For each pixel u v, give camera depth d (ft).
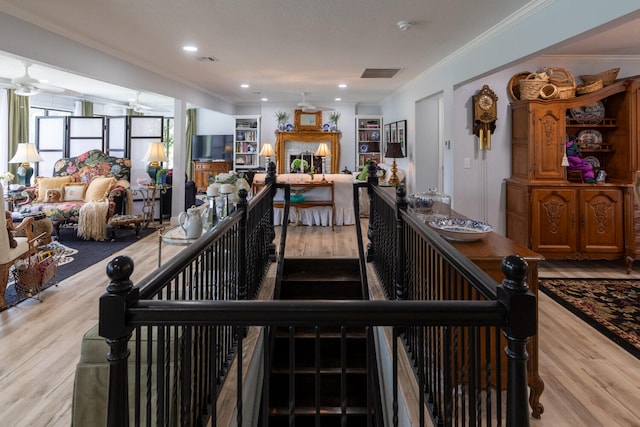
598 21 7.88
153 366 4.97
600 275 13.46
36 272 11.14
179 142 21.48
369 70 18.63
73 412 4.98
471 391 3.70
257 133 31.78
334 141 31.19
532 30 10.23
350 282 11.89
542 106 13.92
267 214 12.17
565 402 6.63
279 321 3.15
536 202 13.88
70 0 10.22
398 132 25.13
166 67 18.20
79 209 18.38
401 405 6.29
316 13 10.98
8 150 24.54
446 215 9.43
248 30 12.53
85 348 5.00
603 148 15.01
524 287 3.04
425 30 12.32
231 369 6.55
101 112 31.48
